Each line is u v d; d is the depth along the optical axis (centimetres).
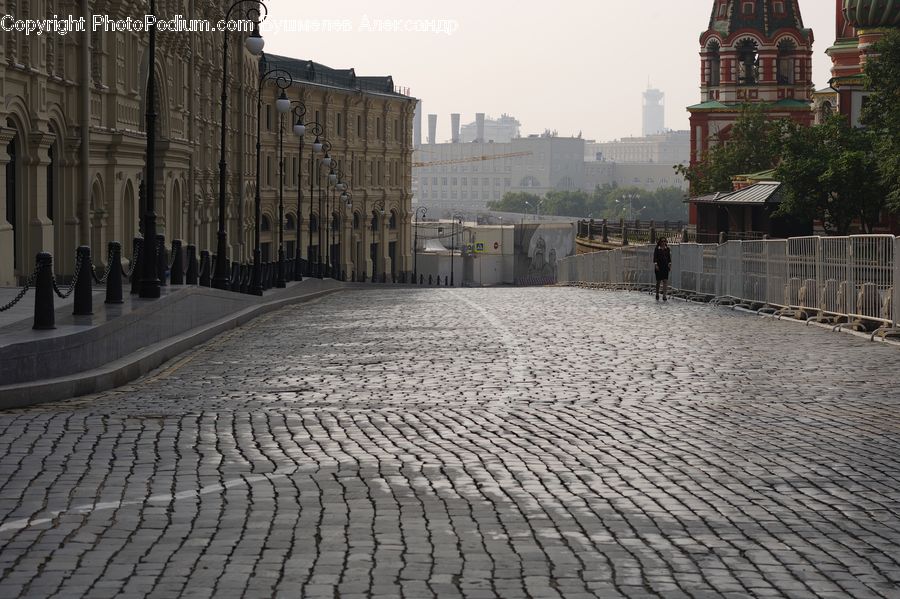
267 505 947
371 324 2877
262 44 3378
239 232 7406
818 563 798
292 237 10269
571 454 1170
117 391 1669
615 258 5188
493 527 884
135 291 2439
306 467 1099
